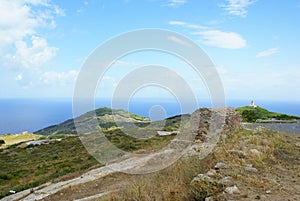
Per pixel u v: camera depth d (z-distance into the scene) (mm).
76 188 9523
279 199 4688
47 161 20453
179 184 6324
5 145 37188
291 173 6441
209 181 5539
